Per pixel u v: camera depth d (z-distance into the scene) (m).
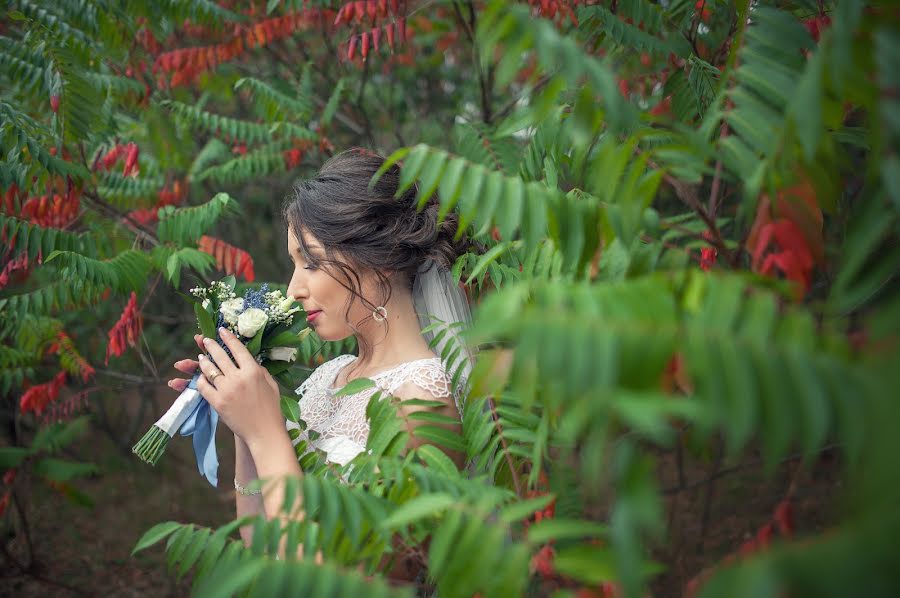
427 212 1.83
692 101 1.86
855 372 0.66
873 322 0.66
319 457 1.61
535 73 0.91
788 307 0.82
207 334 1.81
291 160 3.31
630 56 2.27
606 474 0.68
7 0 2.52
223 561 1.07
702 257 1.31
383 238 1.75
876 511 0.58
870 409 0.63
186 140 3.43
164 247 2.61
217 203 2.55
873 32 0.75
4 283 2.68
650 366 0.67
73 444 4.74
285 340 1.80
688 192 1.04
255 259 5.29
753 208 0.93
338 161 1.85
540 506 0.87
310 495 1.00
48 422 3.48
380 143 4.97
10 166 2.32
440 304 1.92
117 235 2.95
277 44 4.43
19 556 3.88
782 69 1.02
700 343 0.68
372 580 0.98
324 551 1.02
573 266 1.06
